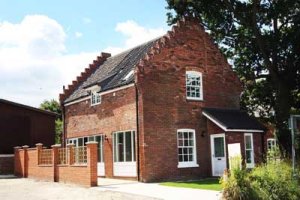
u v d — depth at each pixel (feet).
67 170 80.43
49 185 78.64
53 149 85.81
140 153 80.28
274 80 104.58
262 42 103.40
